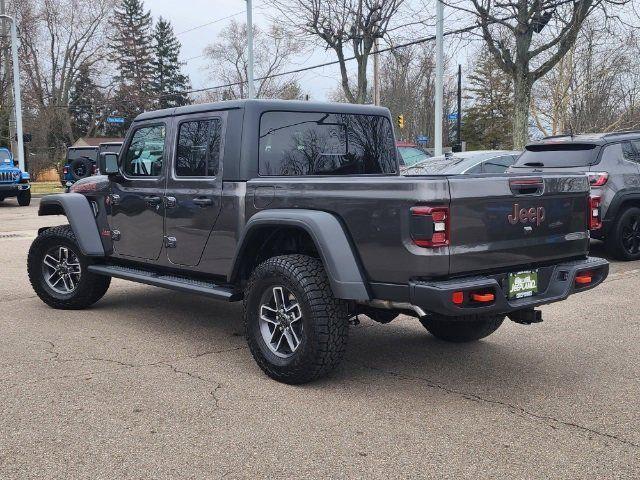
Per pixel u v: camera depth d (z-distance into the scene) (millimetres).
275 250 5160
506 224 4254
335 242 4266
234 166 5074
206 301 7469
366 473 3291
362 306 4688
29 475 3250
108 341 5711
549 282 4617
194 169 5453
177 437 3701
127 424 3873
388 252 4105
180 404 4199
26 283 8539
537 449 3570
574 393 4441
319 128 5508
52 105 57125
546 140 10406
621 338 5816
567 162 9883
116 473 3273
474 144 62562
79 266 6801
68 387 4500
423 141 39938
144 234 6000
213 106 5316
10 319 6535
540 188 4453
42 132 57344
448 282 3996
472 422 3941
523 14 17016
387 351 5473
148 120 5930
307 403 4238
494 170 11180
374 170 5902
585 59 31766
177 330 6113
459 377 4777
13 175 23609
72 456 3457
